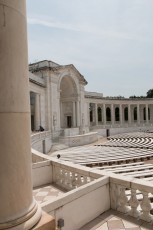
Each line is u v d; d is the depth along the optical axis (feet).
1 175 11.14
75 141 146.82
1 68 11.33
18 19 12.35
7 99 11.50
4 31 11.49
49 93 152.25
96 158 75.92
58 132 156.04
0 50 11.32
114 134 226.38
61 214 19.44
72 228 20.44
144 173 47.78
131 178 24.45
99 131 214.28
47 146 121.80
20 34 12.49
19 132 12.04
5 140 11.32
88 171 28.32
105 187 24.88
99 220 22.61
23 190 12.09
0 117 11.23
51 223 12.92
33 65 161.38
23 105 12.45
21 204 11.89
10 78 11.68
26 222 11.73
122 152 88.63
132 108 278.87
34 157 42.80
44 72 151.84
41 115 144.87
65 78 179.22
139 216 22.66
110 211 24.52
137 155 79.77
